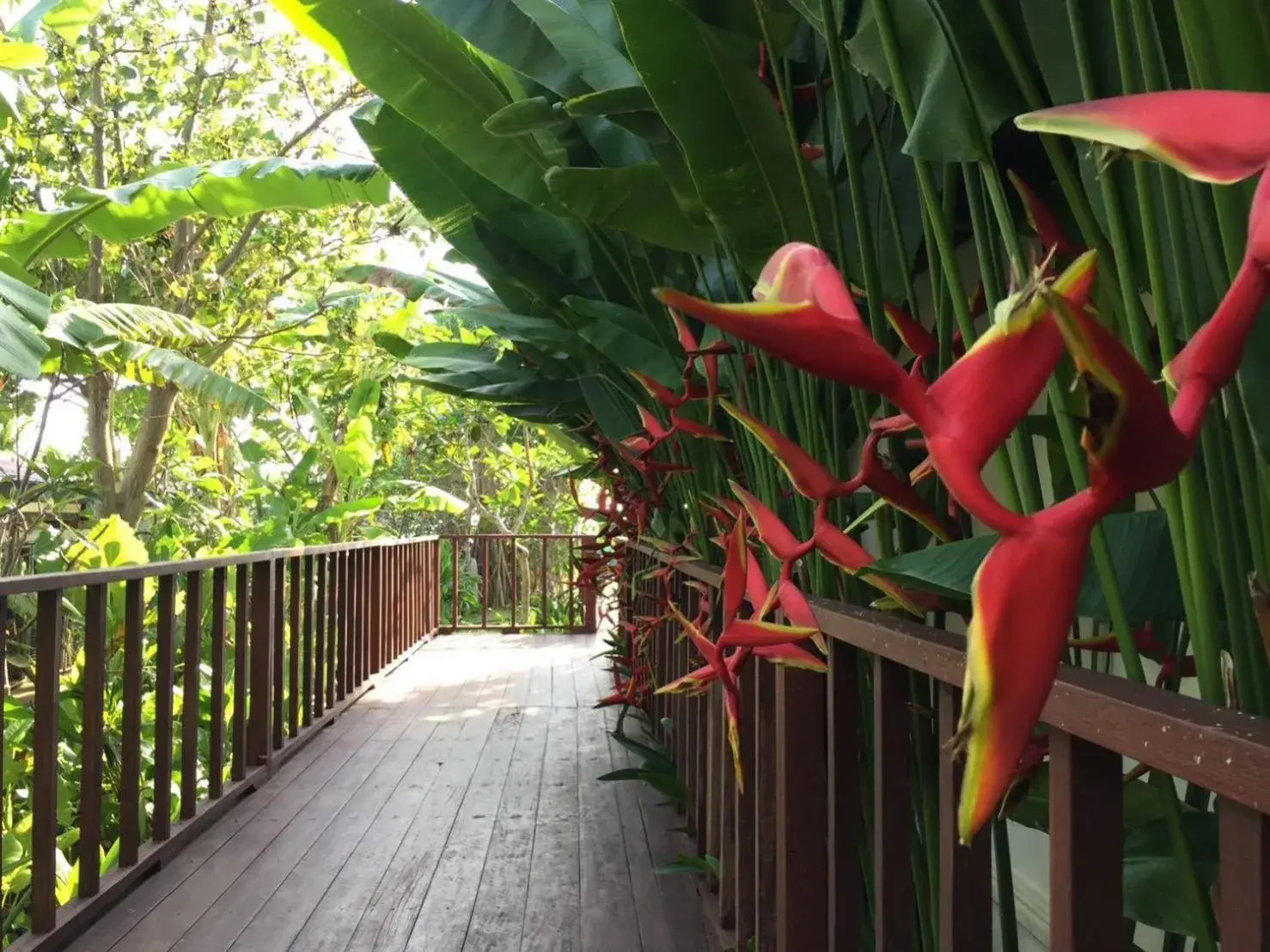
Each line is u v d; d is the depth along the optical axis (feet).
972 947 2.87
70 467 20.59
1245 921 1.54
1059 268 3.13
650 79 3.83
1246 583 2.18
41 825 6.92
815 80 4.06
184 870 8.42
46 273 23.40
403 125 7.10
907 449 3.69
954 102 2.75
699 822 8.19
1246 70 1.73
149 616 14.55
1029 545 1.00
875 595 4.33
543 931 7.11
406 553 21.86
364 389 26.14
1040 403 4.76
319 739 13.48
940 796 2.95
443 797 10.55
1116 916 2.06
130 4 22.18
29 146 20.25
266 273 24.53
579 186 4.89
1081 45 2.26
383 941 6.98
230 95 23.47
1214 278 2.01
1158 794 2.60
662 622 10.29
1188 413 0.96
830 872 4.04
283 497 24.66
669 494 9.91
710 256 5.43
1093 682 2.01
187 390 19.31
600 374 8.46
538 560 37.86
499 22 5.47
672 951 6.79
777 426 4.87
